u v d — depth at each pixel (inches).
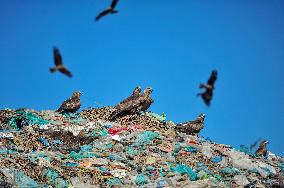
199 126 1438.2
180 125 1446.9
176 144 1307.8
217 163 1245.7
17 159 1089.4
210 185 1047.0
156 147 1273.4
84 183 1048.8
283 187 1163.9
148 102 1512.1
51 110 1502.2
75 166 1120.2
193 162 1212.5
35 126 1333.7
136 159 1202.6
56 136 1289.4
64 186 1027.3
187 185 1046.4
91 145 1270.9
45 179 1039.6
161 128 1432.1
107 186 1054.4
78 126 1370.6
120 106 1471.5
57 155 1169.4
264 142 1422.2
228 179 1139.3
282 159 1423.5
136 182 1082.1
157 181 1076.5
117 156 1197.7
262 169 1258.6
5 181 984.3
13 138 1218.6
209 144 1374.3
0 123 1318.9
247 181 1127.6
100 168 1122.0
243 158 1291.8
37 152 1162.0
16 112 1398.9
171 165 1175.0
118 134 1344.7
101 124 1405.0
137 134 1347.2
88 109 1542.8
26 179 1012.5
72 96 1489.9
